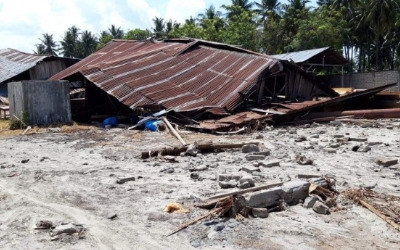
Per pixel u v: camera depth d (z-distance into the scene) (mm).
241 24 52969
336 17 49031
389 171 9562
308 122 18875
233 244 5535
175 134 15438
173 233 5973
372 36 53844
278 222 6246
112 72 21938
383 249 5387
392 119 19703
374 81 33312
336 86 36250
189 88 20516
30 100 19422
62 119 20391
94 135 16500
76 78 24938
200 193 7688
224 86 20141
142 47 28750
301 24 46750
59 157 11969
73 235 6008
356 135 15195
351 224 6219
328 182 7691
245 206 6480
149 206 7105
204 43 25688
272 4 58812
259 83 20312
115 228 6234
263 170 9469
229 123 16859
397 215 6457
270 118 17906
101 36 86562
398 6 46781
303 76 22750
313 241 5617
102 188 8352
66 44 90812
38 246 5656
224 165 10195
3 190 8539
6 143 15016
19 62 35250
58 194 8078
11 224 6555
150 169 9953
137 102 19297
